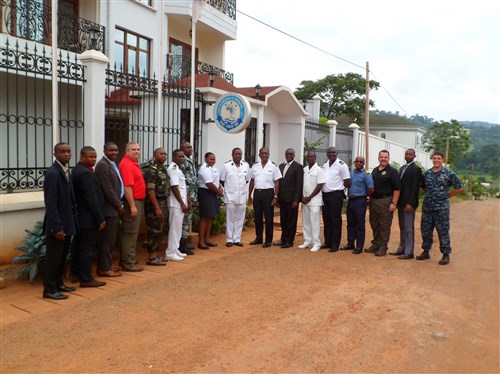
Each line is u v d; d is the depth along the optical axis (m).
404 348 4.49
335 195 8.73
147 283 6.30
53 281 5.58
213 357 4.11
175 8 15.92
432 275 7.34
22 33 10.82
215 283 6.39
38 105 10.04
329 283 6.60
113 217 6.41
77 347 4.24
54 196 5.34
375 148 21.34
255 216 9.19
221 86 11.44
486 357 4.35
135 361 3.98
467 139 48.34
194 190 8.15
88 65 7.65
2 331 4.58
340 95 39.97
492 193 44.59
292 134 15.24
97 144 7.75
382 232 8.59
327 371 3.96
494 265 8.31
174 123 10.31
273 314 5.24
